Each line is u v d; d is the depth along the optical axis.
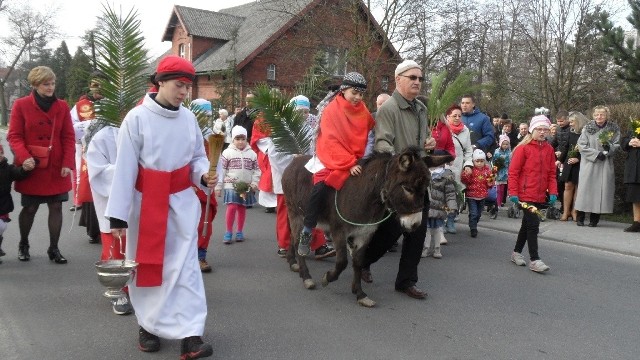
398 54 19.34
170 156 4.02
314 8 19.98
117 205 3.83
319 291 5.97
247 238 8.53
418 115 5.70
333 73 18.02
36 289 5.76
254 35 32.50
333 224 5.41
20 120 6.51
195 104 6.50
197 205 4.19
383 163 5.01
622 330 5.07
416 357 4.34
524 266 7.25
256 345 4.48
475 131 9.77
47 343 4.43
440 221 7.48
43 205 10.84
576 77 20.69
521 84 22.98
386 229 5.59
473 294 6.02
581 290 6.27
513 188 7.02
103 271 3.92
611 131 9.76
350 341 4.62
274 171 7.34
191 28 35.03
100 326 4.80
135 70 5.21
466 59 20.20
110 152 5.10
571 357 4.45
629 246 8.40
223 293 5.82
